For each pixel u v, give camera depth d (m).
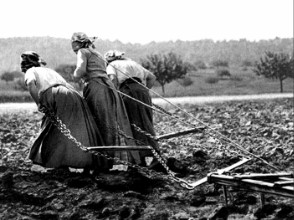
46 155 6.71
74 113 6.72
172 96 32.25
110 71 7.46
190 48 65.38
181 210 5.92
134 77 7.53
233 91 35.53
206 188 6.48
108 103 7.00
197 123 13.47
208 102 23.11
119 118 7.08
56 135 6.68
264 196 5.81
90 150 6.36
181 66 36.22
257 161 7.86
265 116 14.40
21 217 5.62
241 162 6.59
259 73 39.47
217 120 13.95
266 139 10.28
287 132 11.18
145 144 7.22
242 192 6.30
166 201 6.16
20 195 6.08
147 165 7.64
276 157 8.25
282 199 6.14
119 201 6.01
